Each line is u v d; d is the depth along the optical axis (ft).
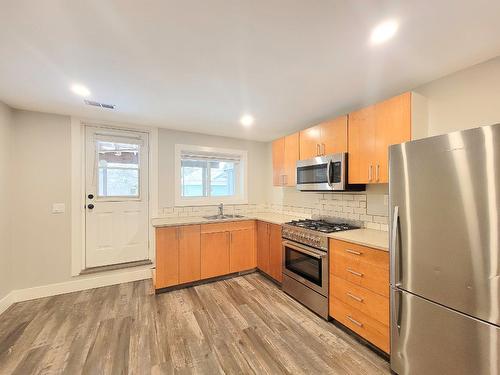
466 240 4.03
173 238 9.66
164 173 11.34
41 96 7.41
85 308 8.14
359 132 7.36
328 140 8.51
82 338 6.52
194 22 4.14
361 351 6.03
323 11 3.88
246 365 5.56
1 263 7.88
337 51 5.07
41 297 8.89
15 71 5.84
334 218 9.67
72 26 4.23
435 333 4.48
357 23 4.18
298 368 5.47
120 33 4.43
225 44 4.82
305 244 8.20
